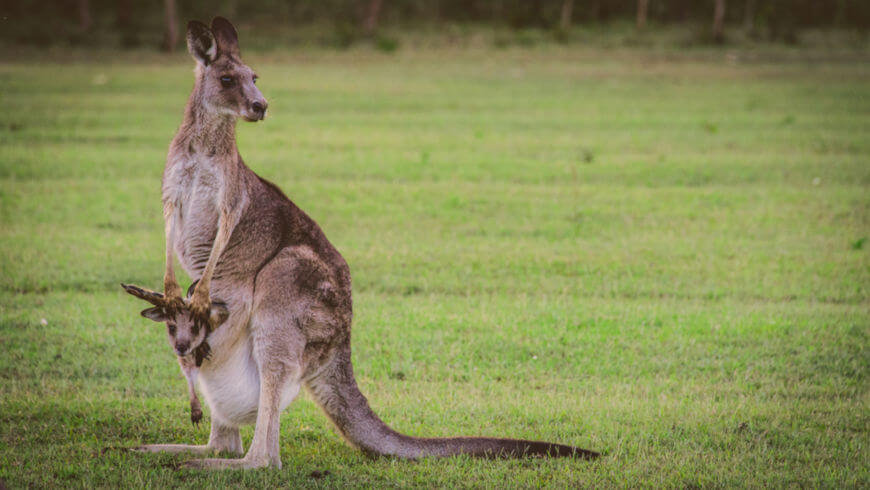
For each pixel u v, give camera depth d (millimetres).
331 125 28562
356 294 12742
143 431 8250
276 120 29359
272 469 7043
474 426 8555
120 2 66438
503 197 18828
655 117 31156
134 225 16234
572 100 35844
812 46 60219
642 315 11961
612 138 26656
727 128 28516
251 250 7352
